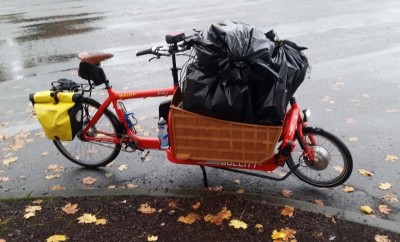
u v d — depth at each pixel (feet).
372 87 21.29
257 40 10.06
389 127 16.89
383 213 11.77
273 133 10.61
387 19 35.35
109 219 11.50
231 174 13.97
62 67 26.89
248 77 10.00
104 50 29.73
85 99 13.82
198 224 11.12
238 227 10.81
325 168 12.29
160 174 14.32
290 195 12.75
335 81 22.30
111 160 14.57
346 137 16.22
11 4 56.24
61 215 11.75
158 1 50.60
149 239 10.53
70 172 14.82
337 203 12.34
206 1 48.14
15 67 27.37
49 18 43.32
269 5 43.37
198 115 10.77
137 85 22.82
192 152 11.53
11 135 17.95
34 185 14.07
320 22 35.09
